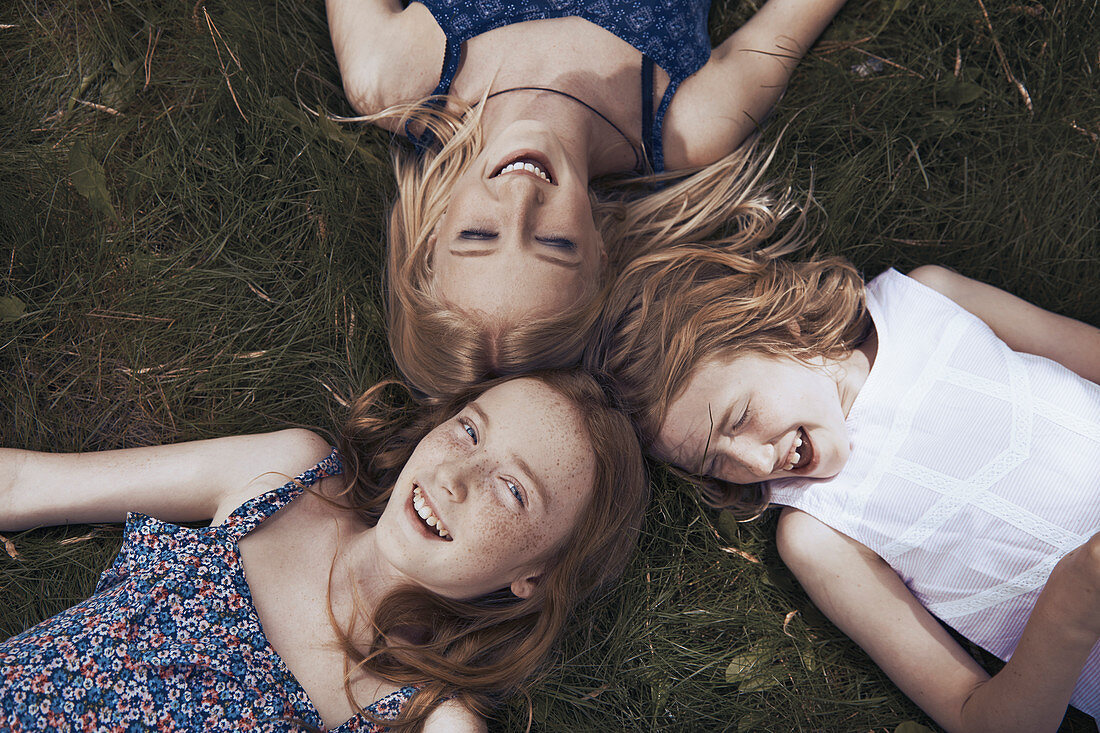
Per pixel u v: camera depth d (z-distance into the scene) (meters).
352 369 2.08
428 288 1.87
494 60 1.91
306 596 1.71
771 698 2.03
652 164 2.06
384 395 2.08
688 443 1.88
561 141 1.85
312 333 2.09
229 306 2.06
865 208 2.14
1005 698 1.62
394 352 1.99
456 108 1.96
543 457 1.66
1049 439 1.72
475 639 1.83
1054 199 2.10
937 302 1.88
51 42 2.10
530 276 1.69
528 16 1.90
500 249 1.69
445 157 1.95
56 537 1.93
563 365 1.86
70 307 2.03
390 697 1.70
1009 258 2.12
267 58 2.08
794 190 2.15
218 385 2.06
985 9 2.13
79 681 1.47
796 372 1.84
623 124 1.96
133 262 2.04
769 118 2.14
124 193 2.06
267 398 2.07
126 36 2.09
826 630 2.03
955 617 1.80
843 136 2.15
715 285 1.95
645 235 2.10
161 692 1.51
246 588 1.65
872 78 2.14
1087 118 2.11
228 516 1.71
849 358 1.92
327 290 2.08
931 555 1.78
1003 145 2.13
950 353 1.82
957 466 1.75
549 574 1.78
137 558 1.69
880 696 2.01
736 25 2.17
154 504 1.80
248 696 1.56
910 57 2.15
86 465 1.81
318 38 2.13
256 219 2.09
